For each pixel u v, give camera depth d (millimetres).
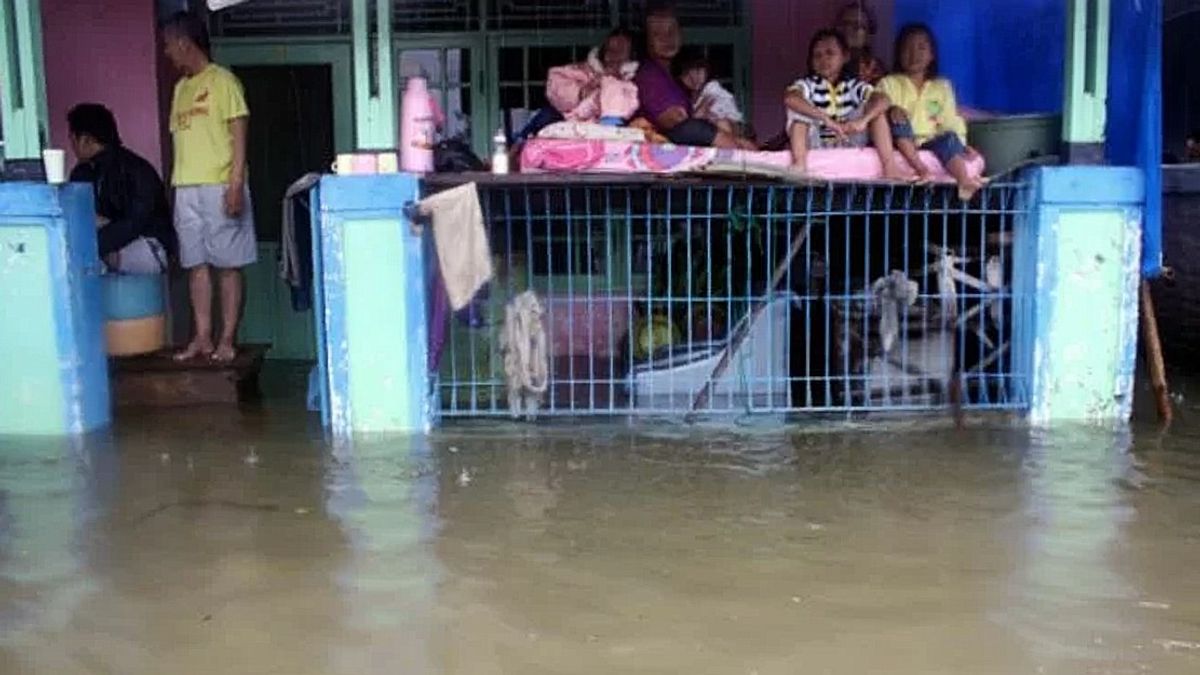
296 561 4195
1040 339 6172
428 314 6250
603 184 6051
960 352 6469
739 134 7094
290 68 8305
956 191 6250
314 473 5391
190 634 3576
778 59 8070
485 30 8133
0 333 6105
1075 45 6078
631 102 6770
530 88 8180
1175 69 8656
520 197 6605
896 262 6641
